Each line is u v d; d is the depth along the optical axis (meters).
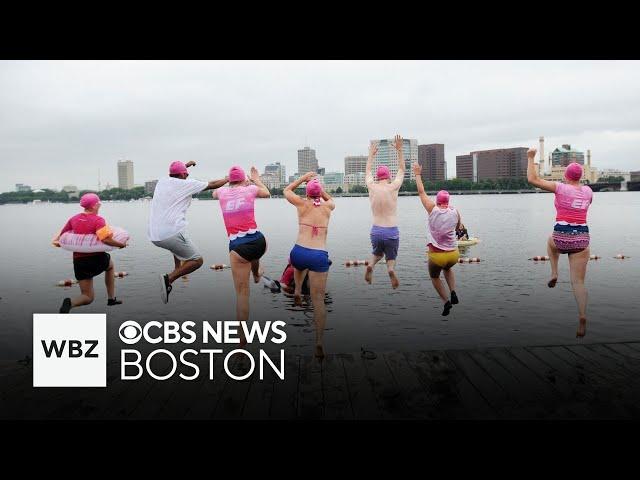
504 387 5.40
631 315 11.62
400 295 14.20
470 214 58.22
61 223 60.47
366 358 6.42
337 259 21.80
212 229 41.81
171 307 13.27
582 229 6.37
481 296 13.91
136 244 29.94
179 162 6.79
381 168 7.94
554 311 12.14
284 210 88.81
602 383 5.47
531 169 6.51
